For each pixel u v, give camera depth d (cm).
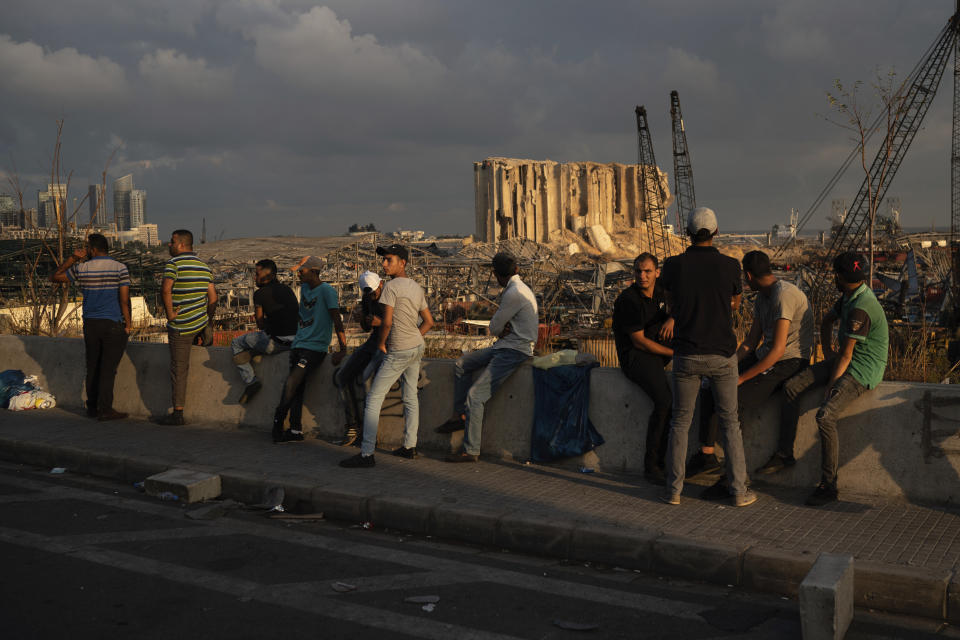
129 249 3684
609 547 506
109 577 466
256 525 589
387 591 452
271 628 396
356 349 788
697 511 559
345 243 7325
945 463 561
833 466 571
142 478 712
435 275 7156
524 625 405
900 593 425
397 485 636
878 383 576
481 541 550
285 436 809
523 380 726
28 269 1628
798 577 451
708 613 426
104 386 906
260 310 866
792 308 596
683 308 570
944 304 4188
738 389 605
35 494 666
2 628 389
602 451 685
